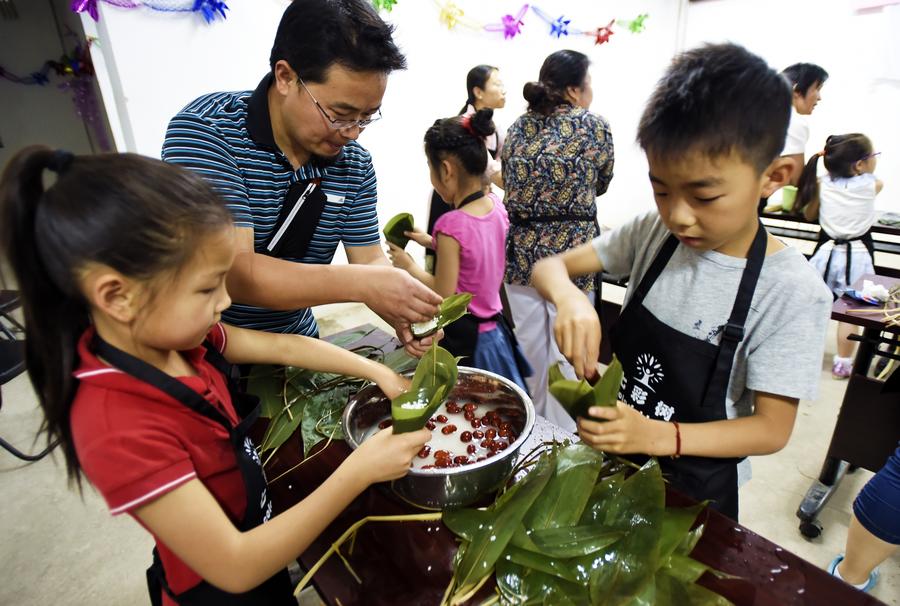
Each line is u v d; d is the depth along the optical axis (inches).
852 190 109.0
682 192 28.6
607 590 25.0
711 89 26.1
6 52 163.8
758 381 33.0
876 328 63.2
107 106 107.7
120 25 103.3
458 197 68.3
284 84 37.5
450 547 28.3
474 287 65.7
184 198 21.6
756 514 72.3
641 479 28.9
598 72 197.5
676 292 36.8
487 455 34.5
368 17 35.1
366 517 30.2
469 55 158.6
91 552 67.7
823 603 24.3
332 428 37.9
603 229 179.5
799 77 119.2
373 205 52.2
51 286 22.0
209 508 23.2
